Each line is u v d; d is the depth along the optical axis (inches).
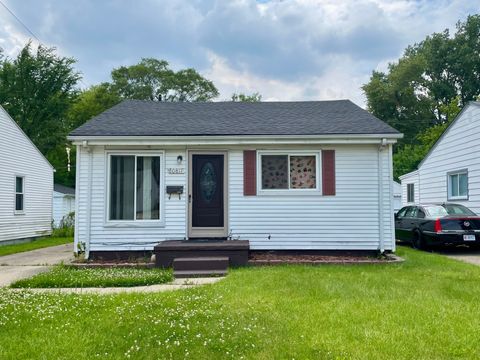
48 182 756.0
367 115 429.7
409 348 148.0
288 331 165.8
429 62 1760.6
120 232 379.2
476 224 429.1
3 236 587.5
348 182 382.0
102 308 206.7
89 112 1497.3
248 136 373.7
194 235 382.9
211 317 185.2
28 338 163.0
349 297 220.7
